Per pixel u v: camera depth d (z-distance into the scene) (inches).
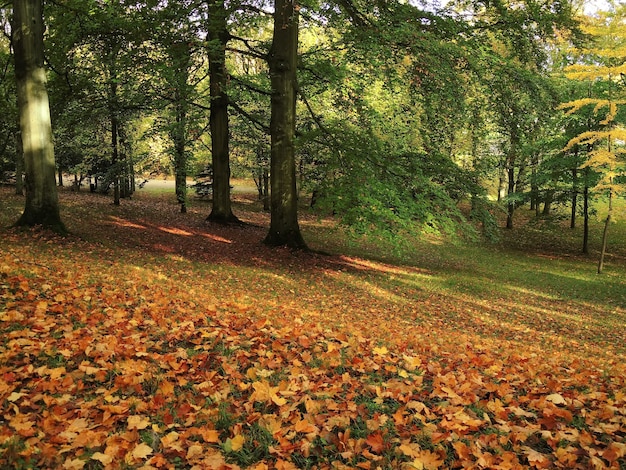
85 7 557.3
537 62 614.2
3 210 660.7
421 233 616.4
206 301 309.6
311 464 115.5
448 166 623.8
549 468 117.1
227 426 128.3
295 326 251.3
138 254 497.7
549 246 1157.1
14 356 155.8
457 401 156.3
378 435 124.4
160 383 150.9
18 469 95.0
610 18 571.2
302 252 666.2
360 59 631.2
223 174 850.1
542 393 176.6
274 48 638.5
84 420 118.0
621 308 655.1
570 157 989.2
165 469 105.0
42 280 273.9
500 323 470.6
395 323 375.6
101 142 993.5
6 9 821.9
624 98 841.5
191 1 597.9
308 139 600.7
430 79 571.5
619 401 170.1
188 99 714.8
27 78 466.9
